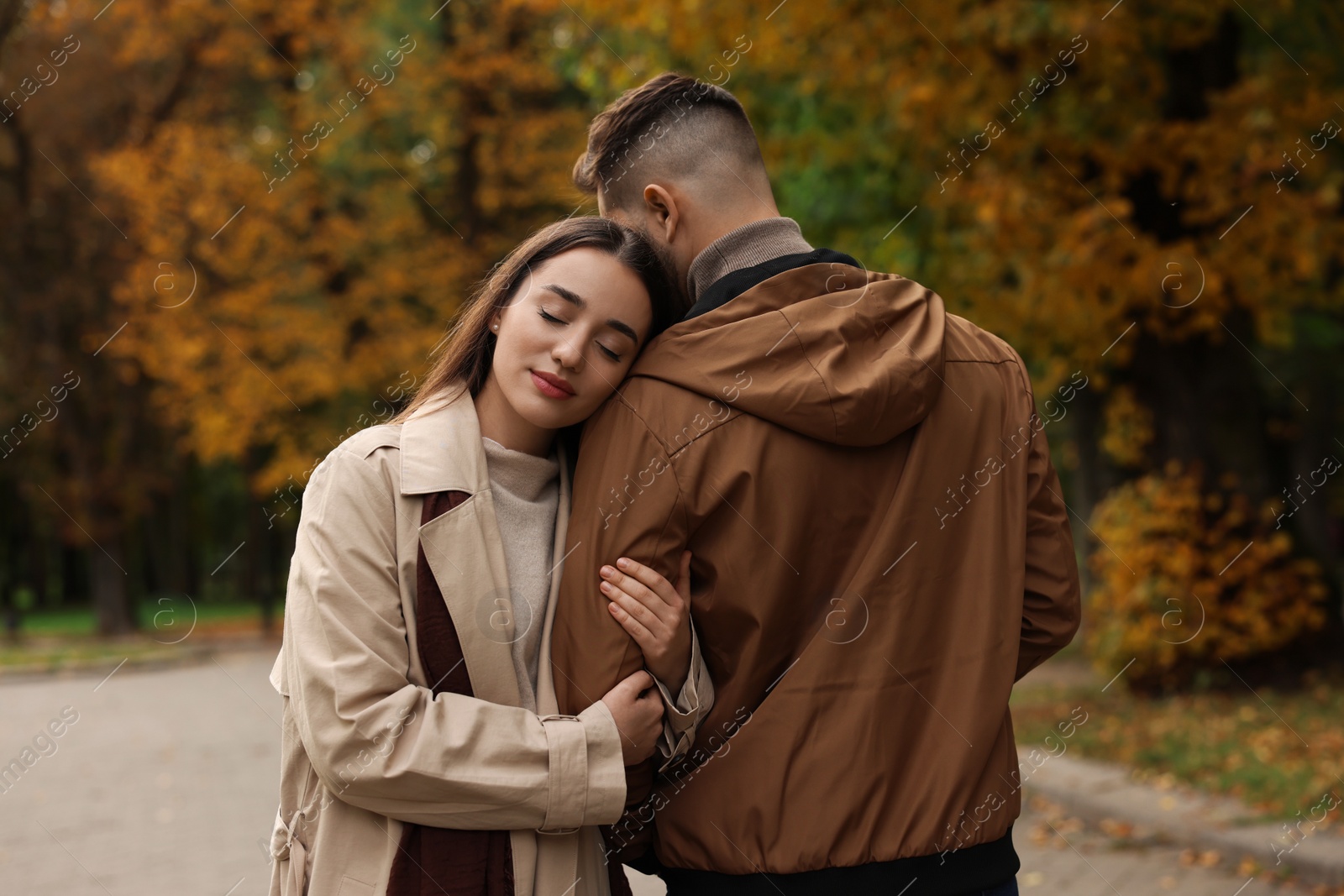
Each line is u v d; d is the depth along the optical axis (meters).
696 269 1.95
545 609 1.84
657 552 1.73
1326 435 18.94
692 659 1.76
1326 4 8.45
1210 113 8.53
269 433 18.84
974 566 1.81
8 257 21.05
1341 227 7.95
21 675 16.30
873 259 10.30
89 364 21.94
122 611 22.98
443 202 18.06
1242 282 8.10
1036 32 7.29
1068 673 11.94
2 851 6.27
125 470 23.33
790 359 1.73
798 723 1.71
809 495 1.74
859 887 1.67
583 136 17.33
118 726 11.00
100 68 19.81
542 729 1.70
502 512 1.85
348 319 17.94
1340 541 24.02
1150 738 7.36
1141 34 8.04
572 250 1.79
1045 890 4.89
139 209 17.52
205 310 17.55
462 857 1.69
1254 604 8.93
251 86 20.62
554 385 1.78
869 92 8.75
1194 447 9.34
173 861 5.98
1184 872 5.03
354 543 1.70
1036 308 8.23
